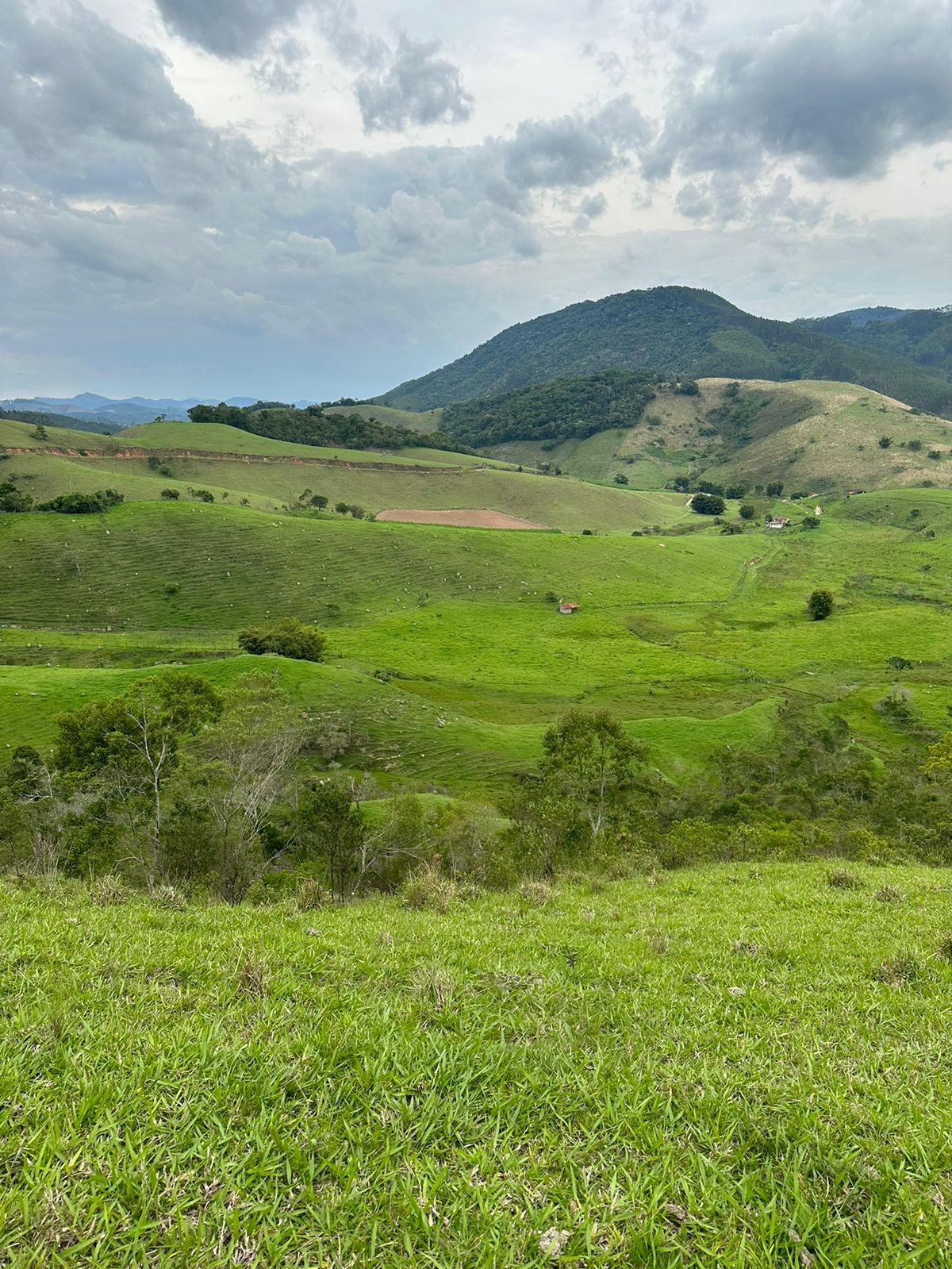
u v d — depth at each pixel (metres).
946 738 61.44
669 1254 3.25
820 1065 5.59
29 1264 2.93
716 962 9.05
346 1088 4.43
